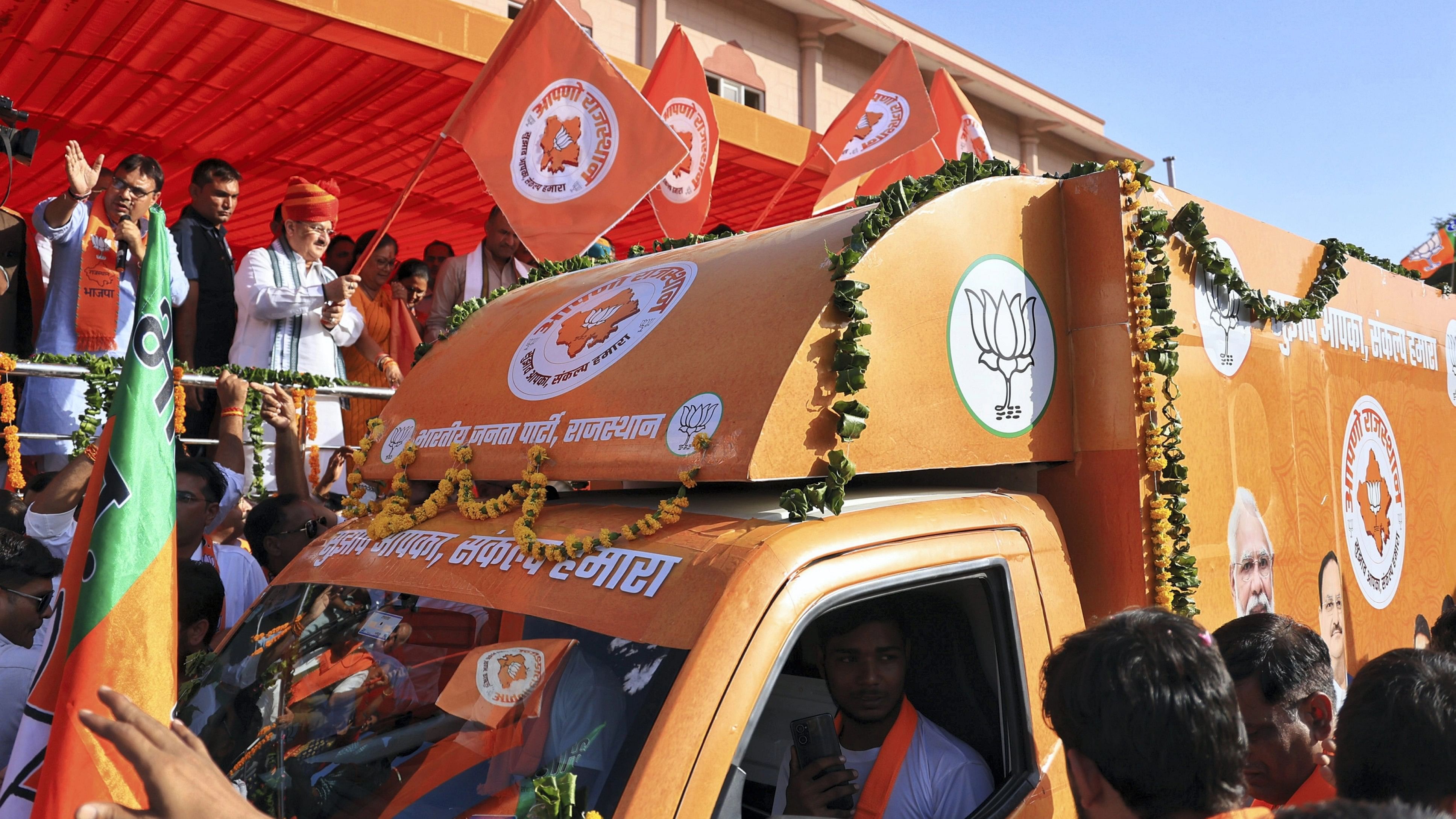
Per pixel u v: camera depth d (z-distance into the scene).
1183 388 2.81
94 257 4.82
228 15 5.43
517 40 4.58
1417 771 1.87
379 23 5.31
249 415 4.15
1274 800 2.36
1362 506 3.76
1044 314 2.56
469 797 1.86
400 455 2.66
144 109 6.87
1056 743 2.18
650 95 5.81
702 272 2.48
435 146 4.63
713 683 1.68
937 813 2.08
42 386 4.61
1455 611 2.87
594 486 2.76
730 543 1.88
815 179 8.28
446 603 2.12
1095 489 2.56
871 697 2.17
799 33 16.00
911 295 2.22
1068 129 20.28
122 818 1.34
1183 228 2.81
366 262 5.96
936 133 5.60
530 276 3.38
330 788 2.05
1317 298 3.47
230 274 5.86
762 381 2.00
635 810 1.57
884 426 2.13
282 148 7.71
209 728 2.33
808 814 1.97
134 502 1.98
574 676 1.82
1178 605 2.51
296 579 2.53
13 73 6.19
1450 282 5.43
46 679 1.94
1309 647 2.37
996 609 2.19
